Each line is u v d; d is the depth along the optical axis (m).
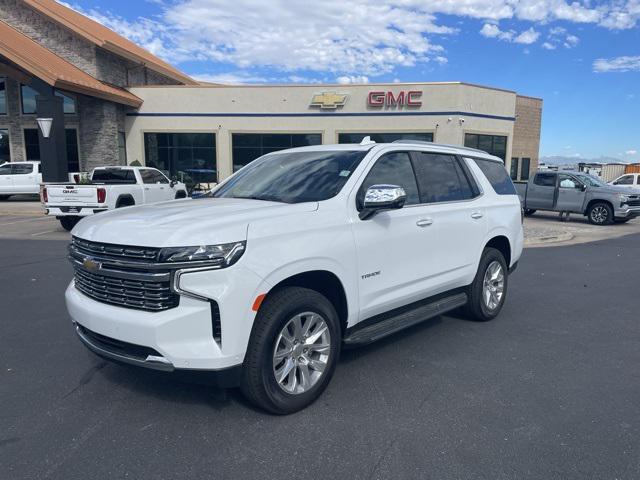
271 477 2.96
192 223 3.37
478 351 5.02
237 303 3.26
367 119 26.08
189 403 3.83
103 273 3.43
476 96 26.14
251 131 26.64
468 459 3.14
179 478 2.94
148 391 4.03
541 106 35.25
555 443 3.33
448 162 5.50
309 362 3.81
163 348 3.22
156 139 27.11
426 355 4.89
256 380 3.46
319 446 3.28
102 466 3.05
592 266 9.81
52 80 19.42
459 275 5.38
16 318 5.94
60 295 7.00
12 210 19.47
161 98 26.72
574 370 4.55
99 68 25.53
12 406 3.79
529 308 6.68
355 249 4.04
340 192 4.12
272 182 4.59
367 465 3.08
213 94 26.53
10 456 3.14
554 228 16.33
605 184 18.50
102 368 4.48
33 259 9.73
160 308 3.26
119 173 15.64
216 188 5.09
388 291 4.44
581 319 6.18
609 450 3.25
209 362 3.24
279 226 3.56
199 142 26.97
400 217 4.52
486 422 3.60
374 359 4.77
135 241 3.30
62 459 3.12
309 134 26.48
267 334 3.46
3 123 27.19
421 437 3.39
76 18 30.08
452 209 5.20
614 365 4.68
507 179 6.49
